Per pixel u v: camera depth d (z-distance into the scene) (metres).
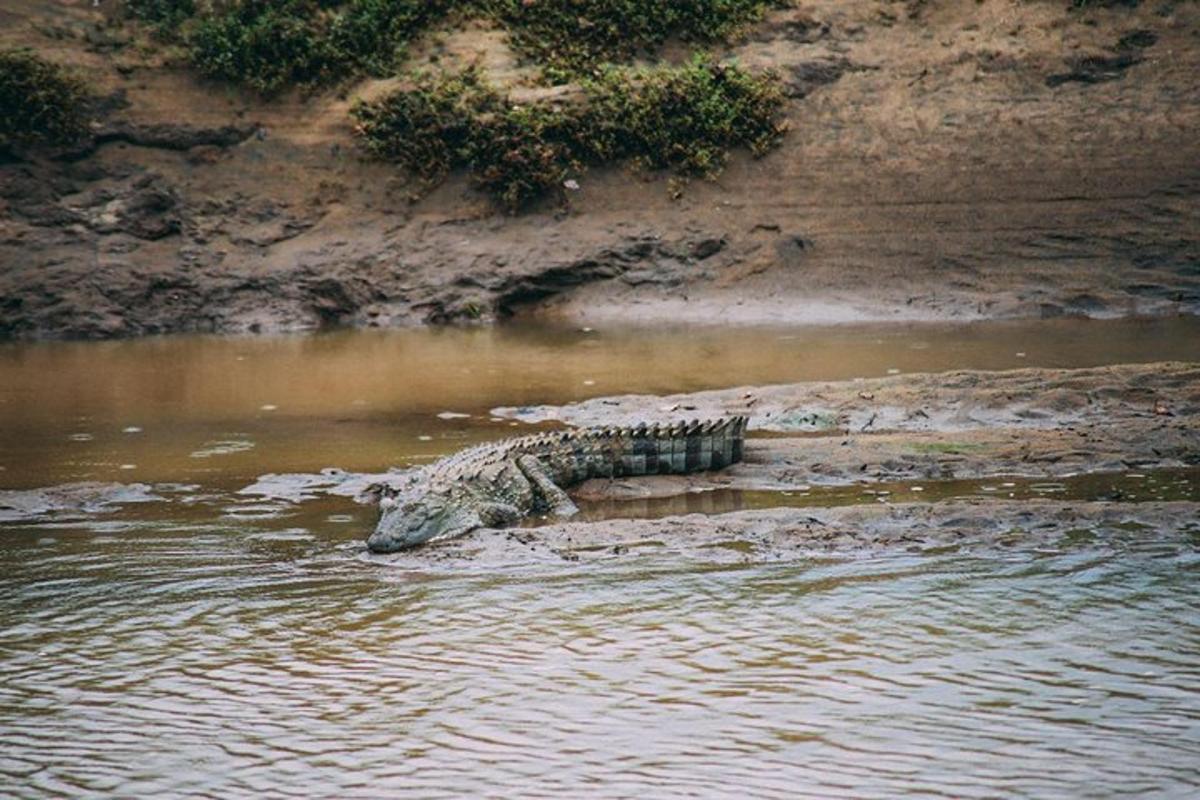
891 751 13.38
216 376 33.91
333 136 46.47
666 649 15.92
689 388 30.81
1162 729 13.70
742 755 13.38
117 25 48.38
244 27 47.59
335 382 32.78
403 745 13.79
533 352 36.38
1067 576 17.84
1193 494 21.19
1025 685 14.74
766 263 43.06
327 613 17.33
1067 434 24.58
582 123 45.94
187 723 14.38
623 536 20.02
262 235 44.44
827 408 27.30
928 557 18.73
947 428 26.11
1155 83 45.66
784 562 18.73
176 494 22.80
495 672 15.43
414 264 43.69
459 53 48.25
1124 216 42.25
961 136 45.28
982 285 41.03
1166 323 37.53
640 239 43.91
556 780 13.01
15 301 41.81
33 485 23.42
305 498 22.48
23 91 44.81
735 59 47.75
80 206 44.34
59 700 14.98
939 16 49.12
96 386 32.81
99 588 18.31
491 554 19.44
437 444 26.11
